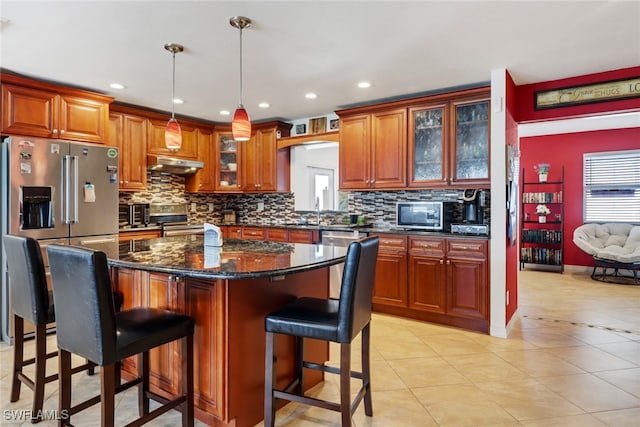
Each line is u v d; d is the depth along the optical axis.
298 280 2.36
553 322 3.76
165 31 2.57
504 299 3.34
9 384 2.46
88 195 3.55
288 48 2.85
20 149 3.17
